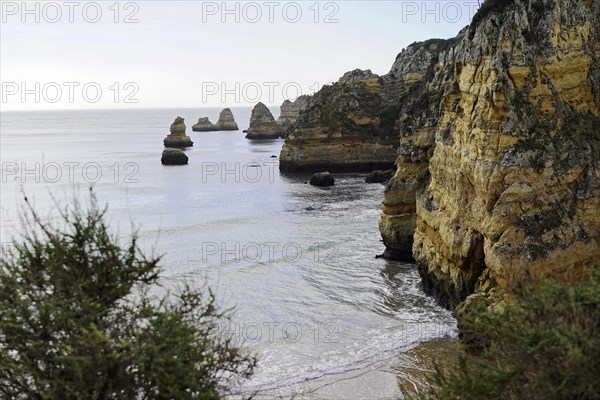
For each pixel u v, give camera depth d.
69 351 10.55
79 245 12.12
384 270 36.59
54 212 49.34
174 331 11.48
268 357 23.30
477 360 12.59
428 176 35.88
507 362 11.42
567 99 24.38
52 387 10.77
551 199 22.66
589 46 25.61
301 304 29.91
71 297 11.43
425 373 21.67
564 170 22.77
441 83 40.47
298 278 34.72
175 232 47.88
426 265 30.88
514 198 22.59
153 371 10.62
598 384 9.84
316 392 20.38
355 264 38.06
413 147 38.59
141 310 11.92
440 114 31.02
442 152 29.38
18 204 55.28
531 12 24.38
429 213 30.42
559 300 11.20
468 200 25.89
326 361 22.97
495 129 23.42
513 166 22.69
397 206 38.72
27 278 11.72
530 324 11.37
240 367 21.86
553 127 23.12
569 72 24.47
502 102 23.25
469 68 25.88
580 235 22.45
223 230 49.16
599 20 26.80
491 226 23.02
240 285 33.16
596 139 24.05
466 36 26.83
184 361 11.37
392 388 20.66
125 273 12.41
